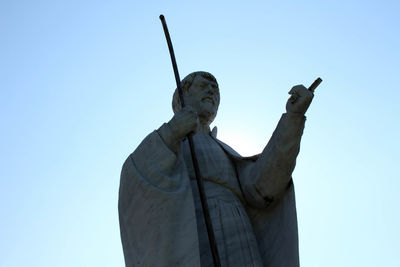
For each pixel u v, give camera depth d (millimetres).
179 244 8586
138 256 8859
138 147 9531
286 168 9797
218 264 8500
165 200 8852
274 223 10070
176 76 10148
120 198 9445
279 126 9844
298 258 9523
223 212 9625
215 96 11602
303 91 9594
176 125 9414
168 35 10617
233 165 10633
